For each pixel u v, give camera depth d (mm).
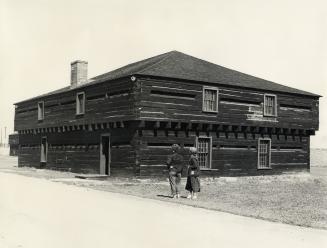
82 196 17141
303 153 31516
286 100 30203
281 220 12500
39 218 12094
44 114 34562
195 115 25750
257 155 28906
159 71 25109
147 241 9344
